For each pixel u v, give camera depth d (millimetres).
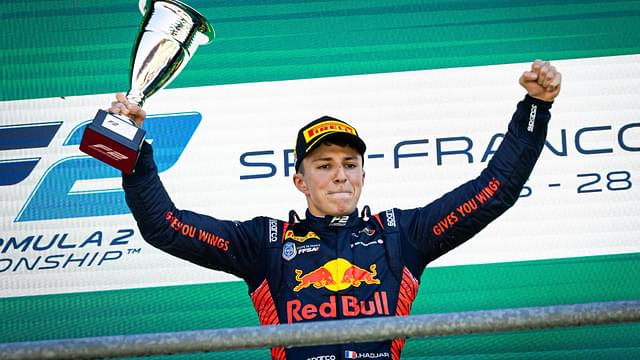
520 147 10625
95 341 8344
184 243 10789
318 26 14734
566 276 14109
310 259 10914
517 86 14516
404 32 14688
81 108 14562
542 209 14227
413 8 14766
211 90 14516
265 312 10828
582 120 14344
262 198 14320
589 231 14164
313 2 14797
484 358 13898
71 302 14094
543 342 13914
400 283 10820
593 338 13898
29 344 8320
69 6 14844
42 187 14320
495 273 14141
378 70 14562
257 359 14086
